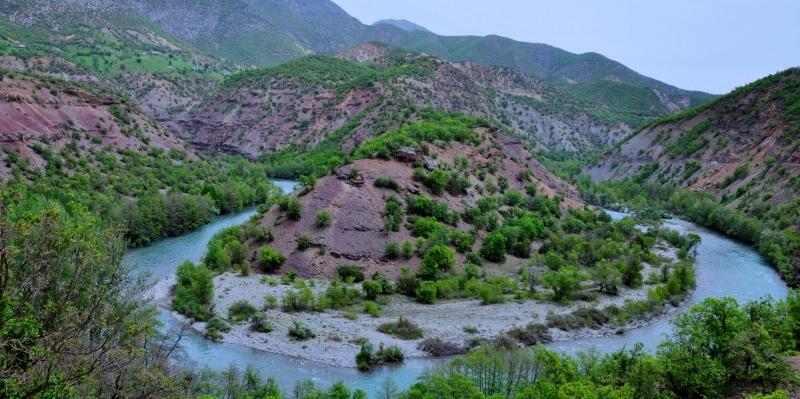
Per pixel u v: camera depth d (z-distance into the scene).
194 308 66.75
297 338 61.31
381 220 92.12
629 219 127.88
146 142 155.00
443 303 74.94
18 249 25.59
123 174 129.50
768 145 168.50
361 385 51.91
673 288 81.50
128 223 97.56
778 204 133.62
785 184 138.38
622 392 35.84
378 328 65.12
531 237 104.12
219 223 122.69
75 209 50.44
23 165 108.62
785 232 113.00
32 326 23.70
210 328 62.28
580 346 63.03
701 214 147.88
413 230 92.31
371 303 71.06
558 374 41.06
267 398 41.34
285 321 65.75
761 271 99.00
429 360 57.94
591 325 68.50
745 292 85.88
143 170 137.38
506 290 80.00
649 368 40.12
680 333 41.72
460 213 104.88
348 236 87.62
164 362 37.62
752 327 41.09
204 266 76.25
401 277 79.00
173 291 75.06
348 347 59.75
